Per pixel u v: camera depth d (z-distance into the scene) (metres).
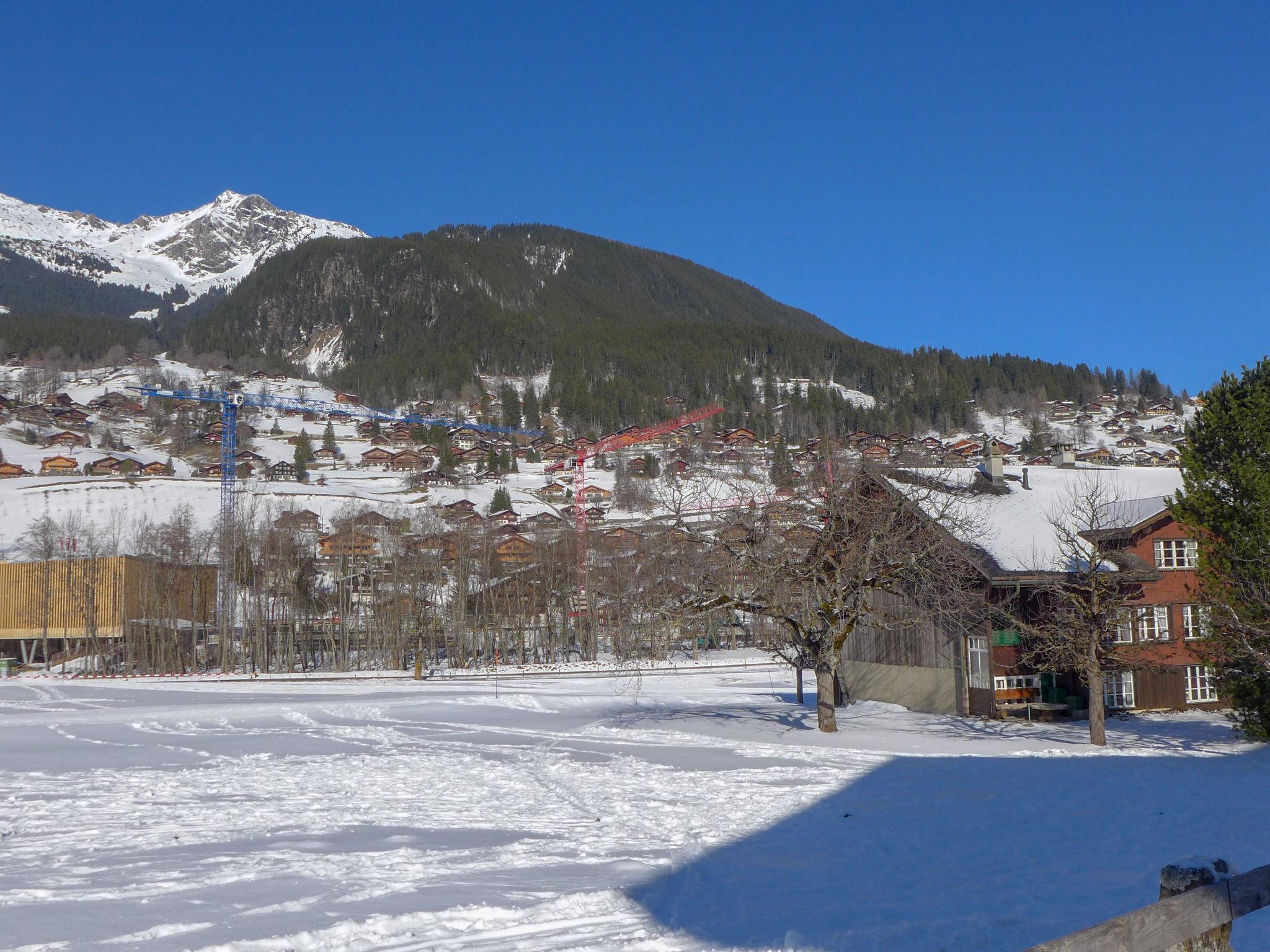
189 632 91.25
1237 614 28.42
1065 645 30.27
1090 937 4.91
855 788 21.12
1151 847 14.80
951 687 37.78
